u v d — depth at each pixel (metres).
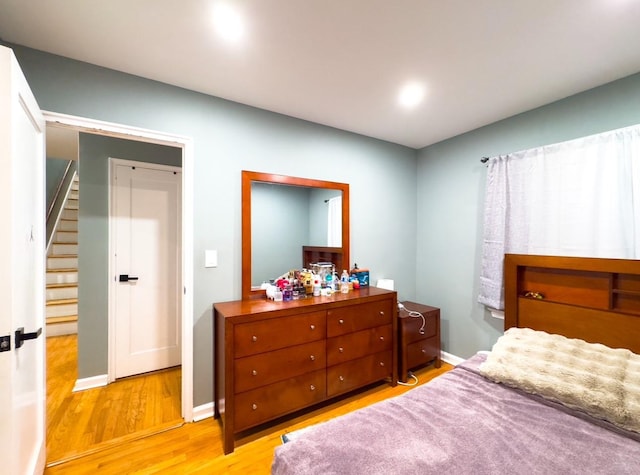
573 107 2.05
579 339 1.65
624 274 1.59
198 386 2.02
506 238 2.36
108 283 2.47
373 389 2.42
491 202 2.48
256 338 1.78
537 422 1.14
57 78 1.65
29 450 1.31
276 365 1.85
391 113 2.38
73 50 1.61
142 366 2.63
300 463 0.93
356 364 2.21
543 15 1.32
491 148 2.57
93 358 2.41
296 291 2.21
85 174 2.40
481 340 2.64
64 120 1.66
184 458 1.65
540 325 1.89
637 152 1.71
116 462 1.61
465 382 1.47
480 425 1.11
